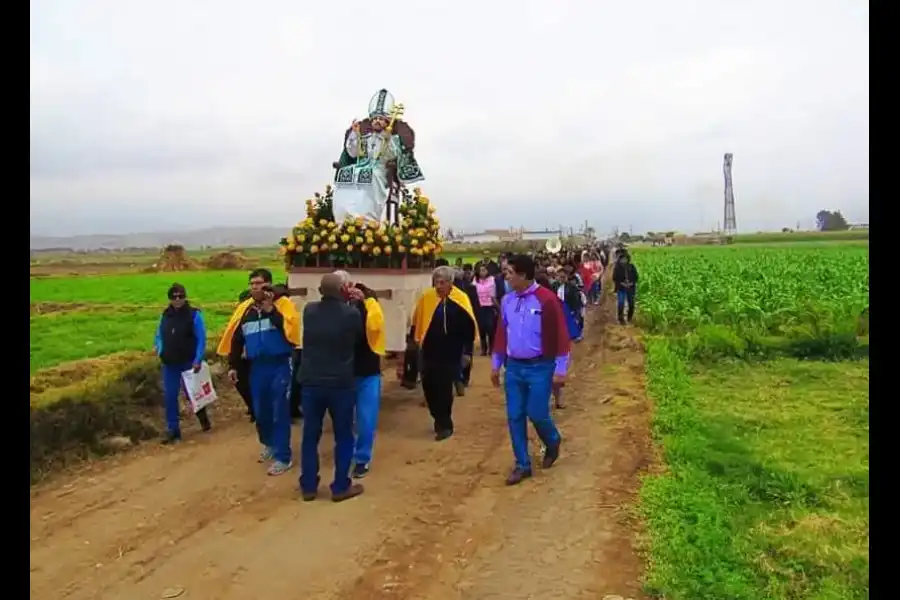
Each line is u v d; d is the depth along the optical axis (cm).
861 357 1471
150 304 2805
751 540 596
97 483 799
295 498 752
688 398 1110
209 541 640
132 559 602
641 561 579
